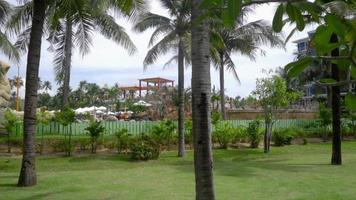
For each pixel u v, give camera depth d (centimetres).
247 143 2555
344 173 1349
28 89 1133
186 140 2369
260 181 1183
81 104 5475
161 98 3659
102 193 1007
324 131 2875
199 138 511
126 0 1112
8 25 1544
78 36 1686
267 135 2272
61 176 1331
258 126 2495
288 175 1309
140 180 1231
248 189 1044
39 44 1145
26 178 1123
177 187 1091
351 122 3078
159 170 1499
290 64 143
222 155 2125
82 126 2350
